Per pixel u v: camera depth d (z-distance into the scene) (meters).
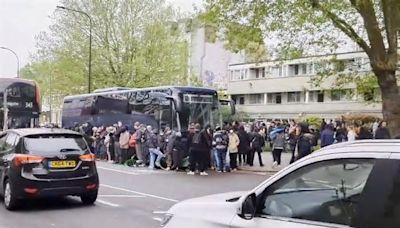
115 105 26.88
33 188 10.20
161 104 22.34
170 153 20.23
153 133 21.12
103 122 28.30
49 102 49.53
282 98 61.34
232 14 17.41
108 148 24.25
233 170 20.22
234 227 3.93
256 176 18.03
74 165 10.65
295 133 20.41
